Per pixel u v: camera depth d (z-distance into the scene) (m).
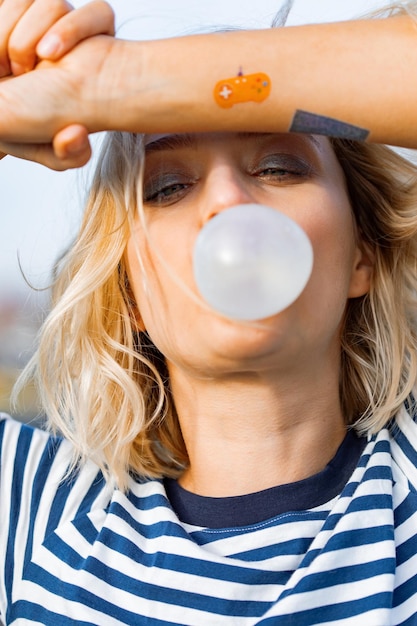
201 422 1.10
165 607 1.01
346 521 1.01
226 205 0.95
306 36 0.92
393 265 1.20
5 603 1.16
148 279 1.04
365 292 1.17
